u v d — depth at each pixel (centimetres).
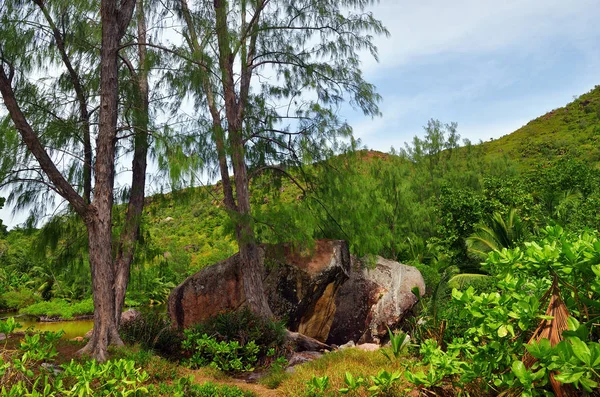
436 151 3984
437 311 842
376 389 543
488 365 401
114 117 1062
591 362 297
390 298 1509
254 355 1094
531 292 455
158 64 1266
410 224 2814
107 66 1062
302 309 1384
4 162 986
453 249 2369
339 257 1419
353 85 1412
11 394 450
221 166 1359
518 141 10431
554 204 2748
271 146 1499
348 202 1478
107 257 990
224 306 1379
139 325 1146
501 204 2391
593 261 341
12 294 3097
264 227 1395
